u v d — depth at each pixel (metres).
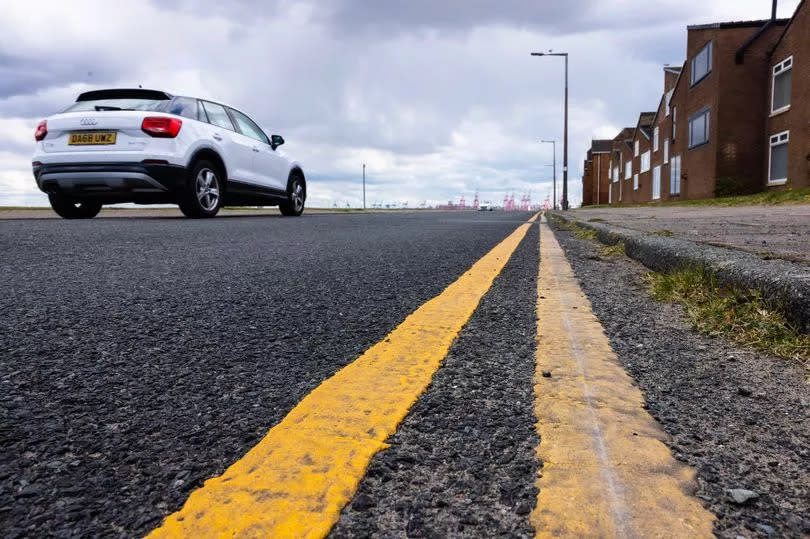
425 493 0.84
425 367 1.43
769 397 1.25
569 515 0.77
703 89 21.34
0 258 3.50
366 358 1.52
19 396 1.24
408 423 1.09
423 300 2.38
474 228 8.30
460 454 0.96
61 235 4.91
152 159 7.20
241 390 1.29
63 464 0.94
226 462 0.95
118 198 7.77
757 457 0.96
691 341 1.71
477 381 1.33
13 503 0.82
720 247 3.06
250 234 5.75
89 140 7.22
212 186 8.23
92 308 2.13
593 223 6.65
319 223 8.28
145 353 1.57
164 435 1.05
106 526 0.76
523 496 0.83
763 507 0.81
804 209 9.43
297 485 0.85
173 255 3.85
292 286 2.70
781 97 18.22
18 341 1.67
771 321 1.72
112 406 1.19
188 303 2.26
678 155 25.44
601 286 2.79
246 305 2.24
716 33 19.70
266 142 9.70
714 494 0.84
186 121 7.64
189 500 0.82
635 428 1.06
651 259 3.44
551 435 1.03
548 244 5.41
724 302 1.98
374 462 0.93
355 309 2.19
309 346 1.66
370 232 6.70
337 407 1.16
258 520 0.77
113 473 0.91
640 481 0.87
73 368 1.43
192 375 1.39
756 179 19.55
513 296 2.48
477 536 0.73
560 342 1.68
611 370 1.41
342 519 0.77
